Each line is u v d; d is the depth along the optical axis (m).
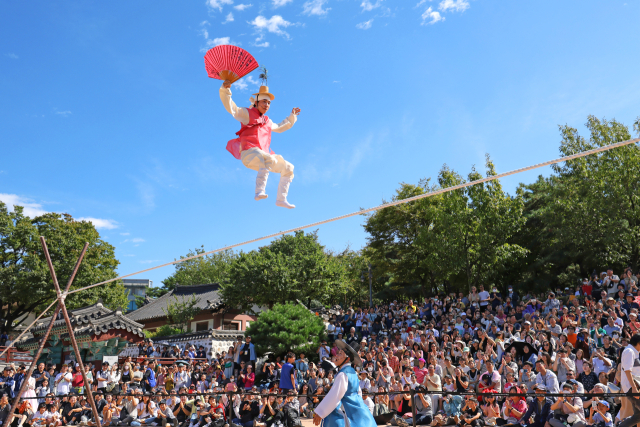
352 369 4.79
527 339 13.79
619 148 22.61
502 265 25.73
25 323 41.00
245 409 13.66
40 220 37.62
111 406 14.77
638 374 6.53
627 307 15.04
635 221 23.08
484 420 10.88
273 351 22.33
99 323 20.86
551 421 9.26
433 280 34.41
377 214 35.38
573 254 26.08
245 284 30.84
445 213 25.70
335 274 32.28
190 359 23.14
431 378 12.09
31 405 14.28
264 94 5.35
